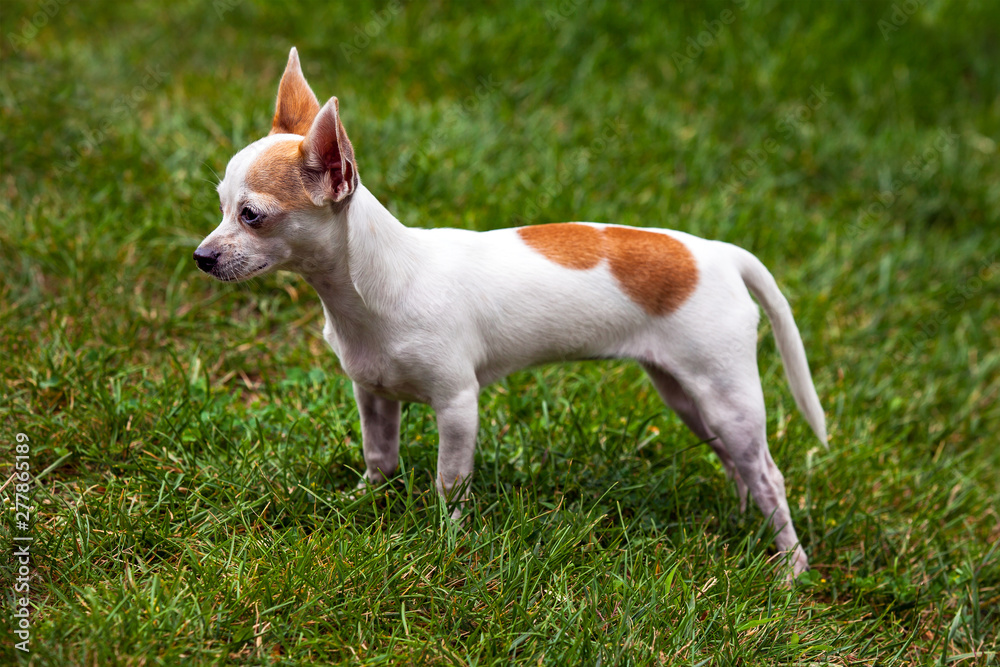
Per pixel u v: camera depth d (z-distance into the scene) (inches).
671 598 118.3
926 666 126.3
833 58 279.9
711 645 115.7
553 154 225.1
